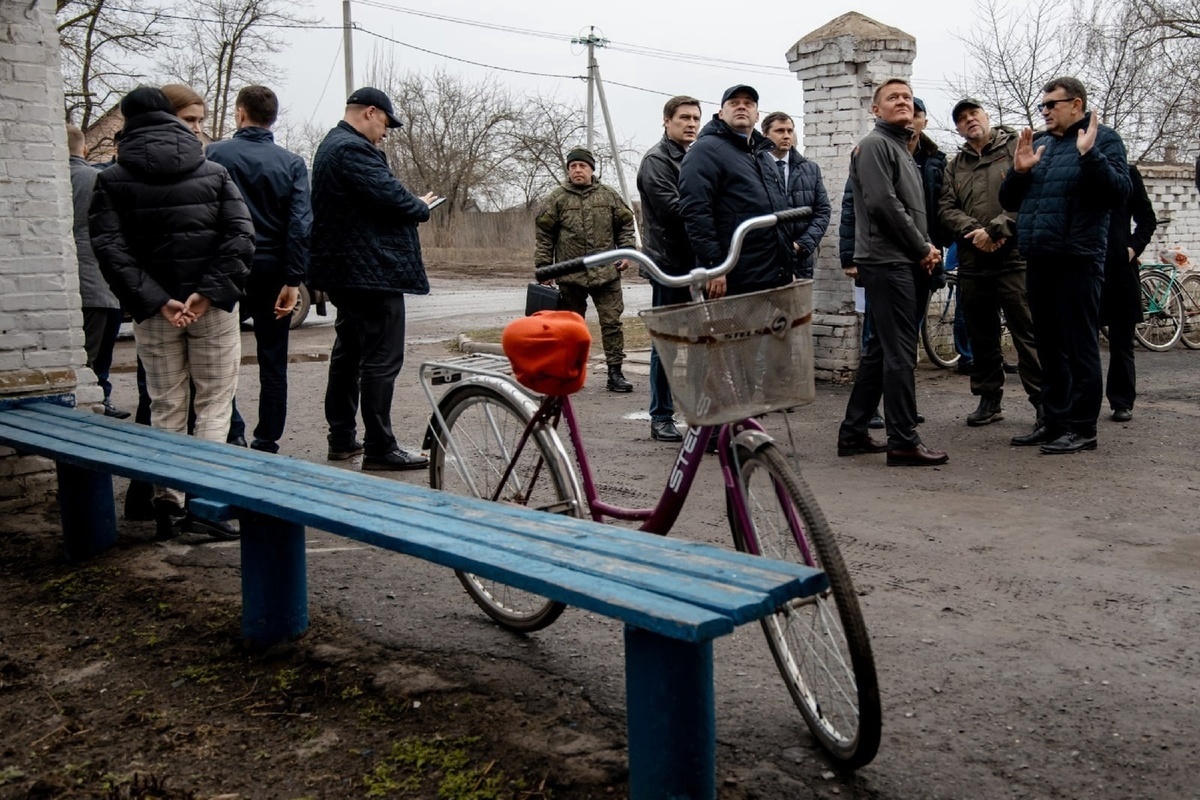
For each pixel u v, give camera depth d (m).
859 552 4.56
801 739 2.96
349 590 4.22
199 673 3.48
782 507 2.83
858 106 8.93
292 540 3.68
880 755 2.87
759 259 6.09
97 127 26.67
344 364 6.24
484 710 3.15
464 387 3.86
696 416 2.80
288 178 5.60
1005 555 4.48
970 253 7.04
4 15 5.15
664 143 6.89
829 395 8.59
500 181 51.12
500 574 2.60
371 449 6.12
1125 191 6.02
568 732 3.00
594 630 3.79
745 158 6.05
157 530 4.93
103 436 4.53
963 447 6.57
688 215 6.02
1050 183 6.12
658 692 2.47
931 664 3.42
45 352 5.39
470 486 3.94
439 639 3.71
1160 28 18.33
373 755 2.92
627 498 5.56
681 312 2.74
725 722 3.08
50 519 5.28
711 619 2.21
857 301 8.84
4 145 5.21
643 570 2.55
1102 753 2.86
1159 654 3.47
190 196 4.61
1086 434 6.34
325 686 3.34
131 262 4.59
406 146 49.94
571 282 8.90
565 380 3.42
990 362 7.17
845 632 2.53
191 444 4.34
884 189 5.83
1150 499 5.28
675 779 2.50
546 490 3.64
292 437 7.18
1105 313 7.16
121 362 11.11
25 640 3.81
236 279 4.72
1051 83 6.14
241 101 5.64
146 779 2.79
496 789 2.71
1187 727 2.98
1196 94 18.38
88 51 26.34
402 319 6.03
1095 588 4.07
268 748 2.98
